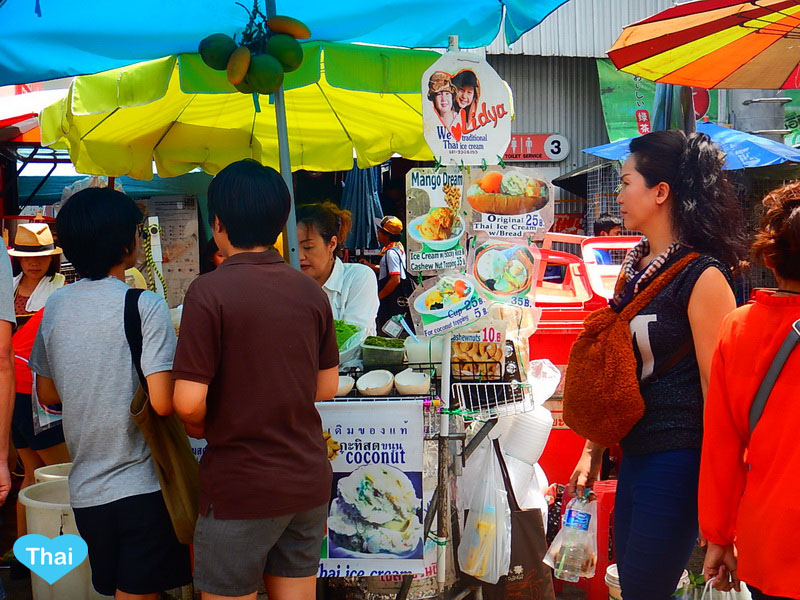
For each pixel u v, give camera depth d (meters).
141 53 3.01
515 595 3.27
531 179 3.15
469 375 3.18
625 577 2.52
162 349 2.47
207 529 2.28
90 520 2.53
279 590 2.45
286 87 3.40
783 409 1.97
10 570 4.24
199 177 6.73
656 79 4.32
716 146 2.55
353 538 3.05
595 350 2.55
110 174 4.51
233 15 3.07
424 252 3.10
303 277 2.43
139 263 5.47
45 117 3.89
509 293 3.13
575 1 10.23
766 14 3.49
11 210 7.78
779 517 1.93
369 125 4.98
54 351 2.54
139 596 2.55
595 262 4.95
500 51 10.16
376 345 3.26
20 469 5.44
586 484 3.03
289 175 3.24
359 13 3.15
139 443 2.56
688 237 2.51
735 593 2.83
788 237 2.01
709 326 2.38
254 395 2.25
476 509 3.22
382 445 3.04
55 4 2.77
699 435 2.42
